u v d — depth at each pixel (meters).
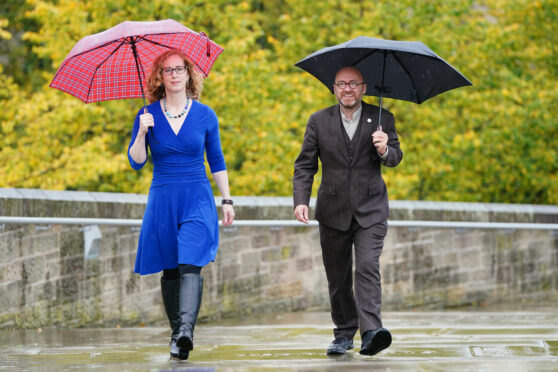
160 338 15.42
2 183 33.03
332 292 12.30
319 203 11.99
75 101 32.59
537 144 42.09
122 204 18.89
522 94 40.88
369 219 11.77
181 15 33.78
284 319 20.19
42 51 34.22
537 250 28.55
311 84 38.56
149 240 11.62
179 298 11.84
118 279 18.83
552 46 43.22
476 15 42.53
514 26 40.38
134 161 11.52
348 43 11.72
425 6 39.47
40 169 33.75
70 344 14.59
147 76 11.74
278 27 47.53
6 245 16.53
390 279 24.44
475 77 42.03
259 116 35.66
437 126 40.16
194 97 11.84
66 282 17.72
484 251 26.89
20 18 43.38
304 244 22.81
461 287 26.17
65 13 33.94
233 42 34.47
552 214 28.88
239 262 21.14
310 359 11.60
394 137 11.88
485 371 9.53
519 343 13.01
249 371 9.89
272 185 35.78
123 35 11.02
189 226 11.44
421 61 11.98
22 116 33.78
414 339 14.11
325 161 11.90
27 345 14.45
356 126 11.85
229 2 37.22
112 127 35.03
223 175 12.07
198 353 12.45
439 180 41.47
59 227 17.59
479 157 41.62
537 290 28.58
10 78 35.94
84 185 33.16
